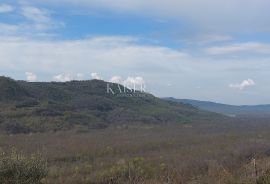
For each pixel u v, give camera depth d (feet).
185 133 302.25
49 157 151.43
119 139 252.42
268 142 188.34
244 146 161.89
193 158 146.82
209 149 182.29
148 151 198.70
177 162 136.56
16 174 57.11
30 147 168.25
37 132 282.15
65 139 241.35
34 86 442.91
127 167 115.14
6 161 57.41
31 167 58.65
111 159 163.94
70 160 161.38
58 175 113.09
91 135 277.64
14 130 276.41
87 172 125.18
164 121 460.55
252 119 508.12
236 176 67.92
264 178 56.13
